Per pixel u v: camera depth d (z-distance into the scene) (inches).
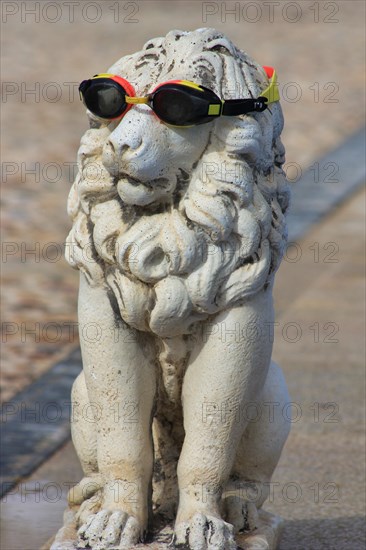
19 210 799.7
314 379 496.4
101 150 259.4
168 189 253.1
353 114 1115.9
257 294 264.8
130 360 270.8
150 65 256.2
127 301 260.5
